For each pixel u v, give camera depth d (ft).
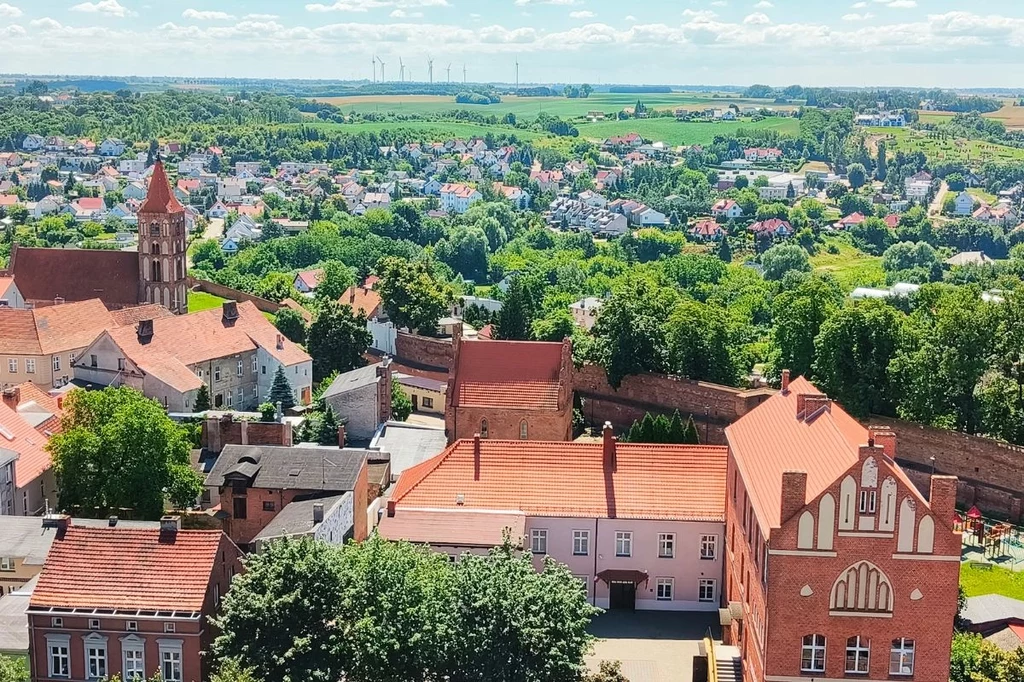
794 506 233.96
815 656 238.27
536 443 335.06
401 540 278.26
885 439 260.01
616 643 298.15
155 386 467.93
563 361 431.84
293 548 249.55
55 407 431.84
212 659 261.03
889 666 236.84
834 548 233.96
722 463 328.29
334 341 575.79
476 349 440.45
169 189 650.84
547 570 257.14
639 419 515.09
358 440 450.30
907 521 232.32
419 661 237.25
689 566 318.65
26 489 357.82
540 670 234.79
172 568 262.88
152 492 345.92
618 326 515.91
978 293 486.38
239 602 243.60
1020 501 409.49
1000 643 290.56
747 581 272.72
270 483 342.03
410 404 523.29
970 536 389.39
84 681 260.01
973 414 439.22
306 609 241.35
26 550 300.81
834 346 455.22
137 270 648.79
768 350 613.52
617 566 319.27
